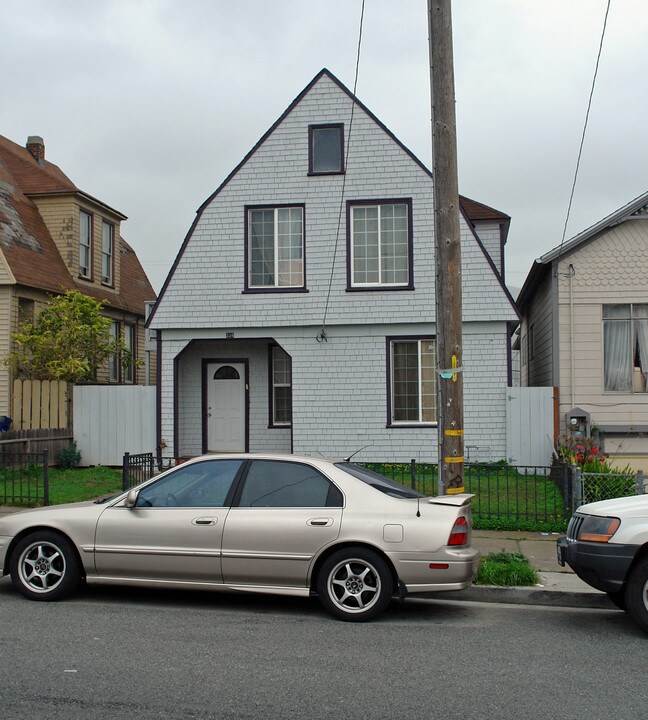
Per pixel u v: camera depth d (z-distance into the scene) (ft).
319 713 17.06
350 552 25.03
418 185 60.59
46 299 71.36
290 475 26.48
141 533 26.27
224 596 28.50
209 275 62.44
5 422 61.72
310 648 22.00
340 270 61.16
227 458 27.14
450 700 17.93
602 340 57.82
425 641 22.98
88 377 72.59
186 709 17.21
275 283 62.08
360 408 61.11
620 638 23.65
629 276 57.41
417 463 59.21
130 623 24.47
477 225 70.18
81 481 54.54
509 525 39.52
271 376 65.82
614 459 57.16
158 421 62.90
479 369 59.88
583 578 24.64
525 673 19.99
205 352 66.59
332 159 61.77
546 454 58.18
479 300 59.67
